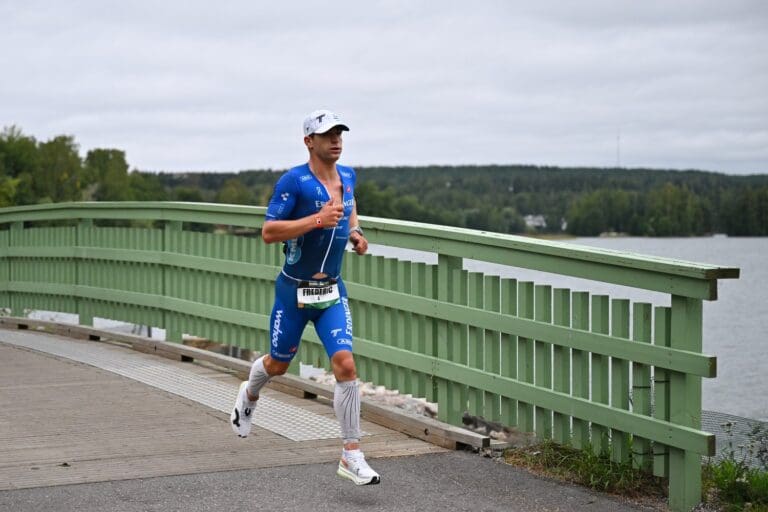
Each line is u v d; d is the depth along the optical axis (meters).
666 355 5.26
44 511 5.13
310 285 5.64
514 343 6.38
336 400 5.54
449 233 6.65
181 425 7.13
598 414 5.71
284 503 5.33
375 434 6.99
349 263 7.80
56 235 11.98
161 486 5.61
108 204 10.96
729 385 19.91
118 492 5.48
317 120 5.51
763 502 5.41
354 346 7.70
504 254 6.30
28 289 12.53
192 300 9.80
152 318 10.44
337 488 5.62
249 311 8.97
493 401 6.52
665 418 5.37
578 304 5.86
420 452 6.48
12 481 5.66
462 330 6.74
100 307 11.32
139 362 9.79
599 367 5.76
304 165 5.61
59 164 101.44
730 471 5.74
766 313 35.06
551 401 6.02
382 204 96.00
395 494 5.54
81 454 6.29
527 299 6.22
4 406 7.73
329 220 5.38
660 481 5.66
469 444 6.46
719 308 37.00
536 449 6.36
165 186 109.00
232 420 6.23
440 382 6.92
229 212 9.11
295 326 5.75
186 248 9.86
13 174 99.75
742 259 66.94
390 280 7.35
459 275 6.72
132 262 10.73
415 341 7.13
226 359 9.16
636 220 99.94
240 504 5.30
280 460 6.21
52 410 7.59
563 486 5.74
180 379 8.89
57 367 9.52
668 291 5.25
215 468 6.00
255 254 8.84
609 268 5.59
